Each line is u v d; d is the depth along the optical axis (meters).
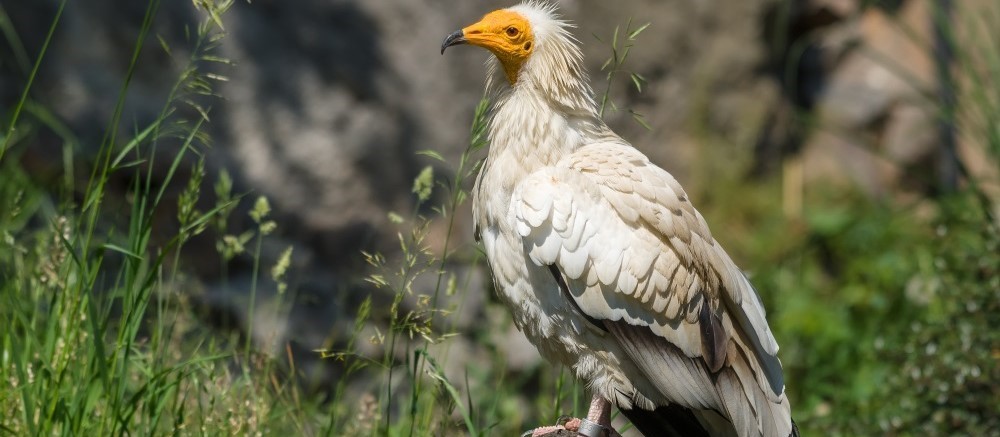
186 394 7.14
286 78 13.27
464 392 10.38
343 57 13.50
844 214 15.48
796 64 16.33
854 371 12.78
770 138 15.64
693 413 7.02
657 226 6.54
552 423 7.27
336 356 7.39
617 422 11.48
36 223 11.24
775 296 13.97
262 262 12.34
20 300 7.64
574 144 6.86
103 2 12.86
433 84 13.62
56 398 6.32
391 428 8.12
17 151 11.80
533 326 6.90
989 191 14.52
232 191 12.66
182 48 12.98
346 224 13.10
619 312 6.54
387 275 12.48
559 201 6.51
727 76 15.16
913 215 15.52
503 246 6.79
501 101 7.01
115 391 6.52
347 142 13.29
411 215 13.38
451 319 11.59
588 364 6.82
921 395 9.86
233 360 8.78
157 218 12.20
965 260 10.30
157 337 7.25
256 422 7.18
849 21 16.44
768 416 6.73
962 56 13.06
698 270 6.64
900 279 14.04
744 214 15.26
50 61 12.51
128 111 12.44
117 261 10.98
